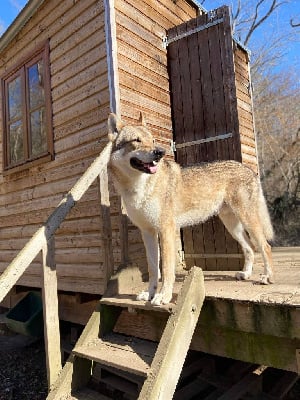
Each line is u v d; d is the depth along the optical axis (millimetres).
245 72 2818
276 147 7355
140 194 1229
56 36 2127
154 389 864
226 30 1921
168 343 942
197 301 1054
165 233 1241
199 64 2025
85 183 1313
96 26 1857
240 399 1334
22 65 2420
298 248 2980
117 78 1759
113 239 1730
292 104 7980
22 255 1114
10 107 2602
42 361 2084
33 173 2299
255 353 1024
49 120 2145
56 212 1236
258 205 1449
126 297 1296
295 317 908
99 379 1539
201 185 1402
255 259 2166
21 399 1683
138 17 1965
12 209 2510
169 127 2092
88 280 1837
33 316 1887
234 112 1874
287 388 1434
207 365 1480
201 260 1975
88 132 1890
